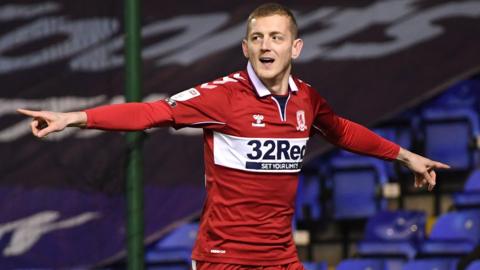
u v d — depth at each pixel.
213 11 23.64
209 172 12.27
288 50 12.02
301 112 12.31
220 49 23.19
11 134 20.31
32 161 19.88
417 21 23.69
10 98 20.55
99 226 19.53
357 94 23.17
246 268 12.23
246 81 12.03
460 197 24.62
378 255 24.06
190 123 11.77
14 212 19.86
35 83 20.56
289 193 12.33
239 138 11.94
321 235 26.06
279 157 12.08
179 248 24.28
